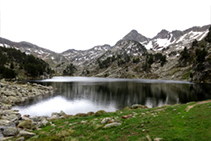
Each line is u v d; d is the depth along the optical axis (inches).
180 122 469.1
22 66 5856.3
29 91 2158.0
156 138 361.1
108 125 542.3
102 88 2874.0
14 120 864.3
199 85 3122.5
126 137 411.5
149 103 1590.8
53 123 724.7
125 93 2265.0
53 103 1616.6
